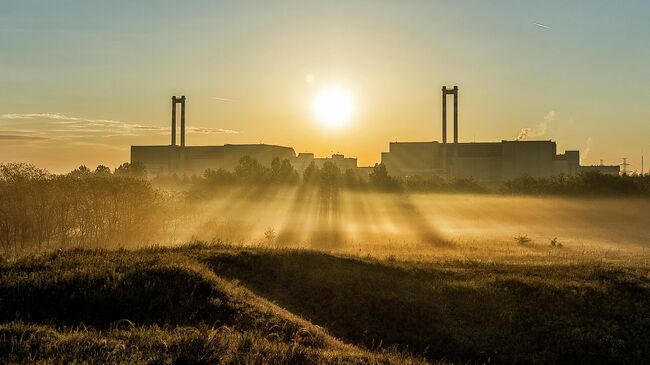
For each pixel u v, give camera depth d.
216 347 10.82
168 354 10.23
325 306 18.97
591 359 17.19
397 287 20.56
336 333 17.47
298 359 11.05
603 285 21.45
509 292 20.59
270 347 11.36
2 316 13.52
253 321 14.56
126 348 10.58
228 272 19.95
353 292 19.72
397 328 18.19
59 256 19.31
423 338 17.75
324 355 11.65
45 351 10.30
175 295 15.46
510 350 17.41
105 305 14.52
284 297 19.17
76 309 14.27
